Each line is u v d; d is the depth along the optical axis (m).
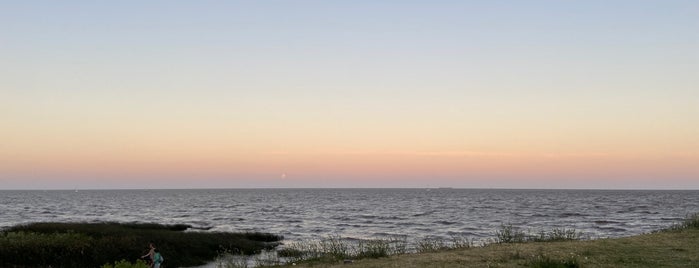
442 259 20.98
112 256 30.22
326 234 55.44
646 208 108.56
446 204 139.75
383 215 91.06
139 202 172.12
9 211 109.81
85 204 154.12
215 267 30.80
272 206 136.12
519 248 23.58
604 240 25.67
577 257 20.05
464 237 48.50
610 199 177.00
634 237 26.66
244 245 40.25
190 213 104.50
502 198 196.75
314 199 197.88
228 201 178.88
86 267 28.38
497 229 58.50
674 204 129.75
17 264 27.05
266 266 24.28
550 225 63.28
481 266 18.98
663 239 25.19
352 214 95.56
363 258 23.66
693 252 20.94
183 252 34.84
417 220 76.56
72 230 36.38
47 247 28.77
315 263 23.14
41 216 92.06
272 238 48.66
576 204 133.75
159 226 57.53
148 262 29.69
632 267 17.84
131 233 38.53
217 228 64.12
